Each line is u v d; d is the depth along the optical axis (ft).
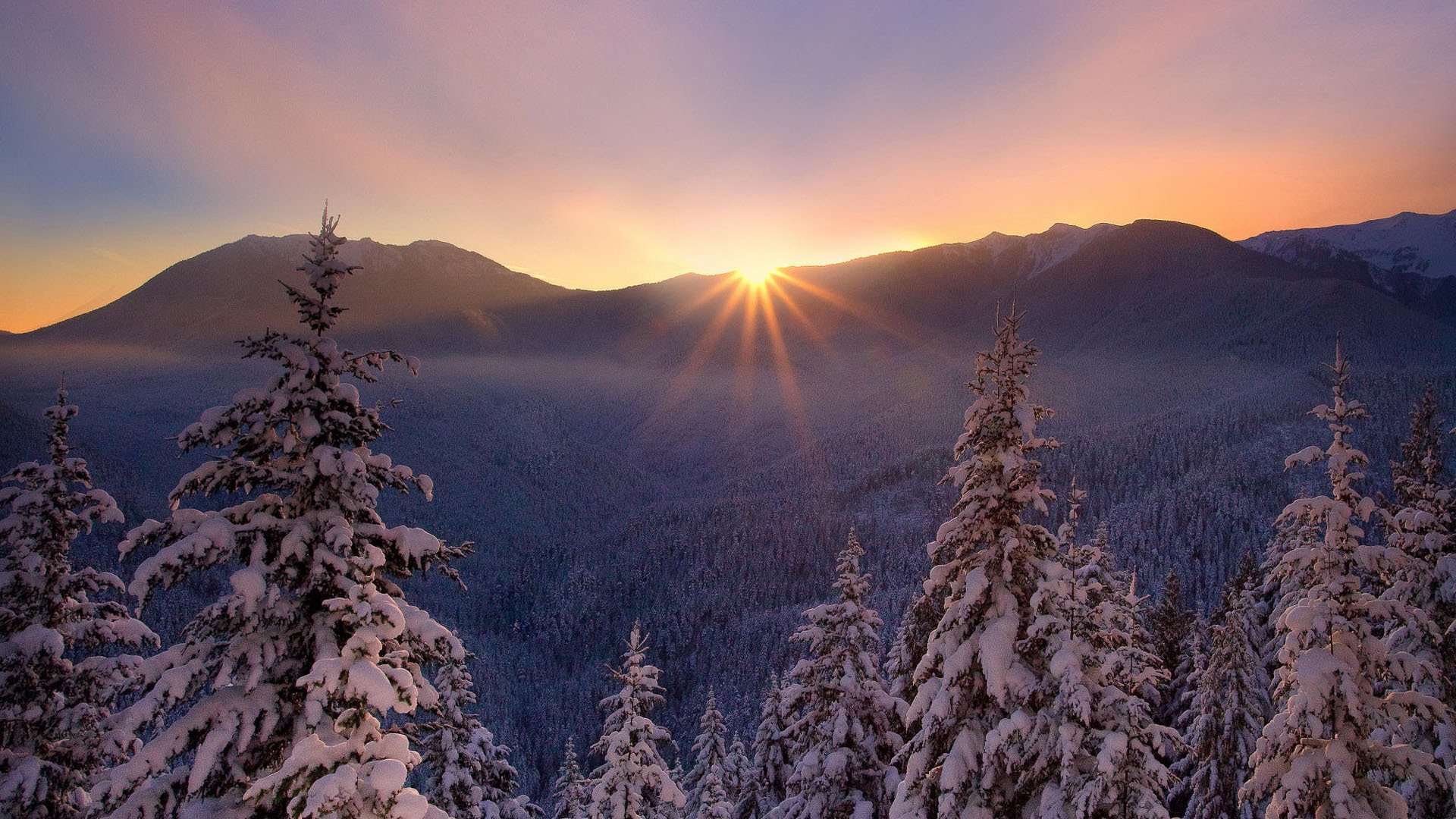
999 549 45.57
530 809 75.56
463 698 63.98
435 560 35.55
